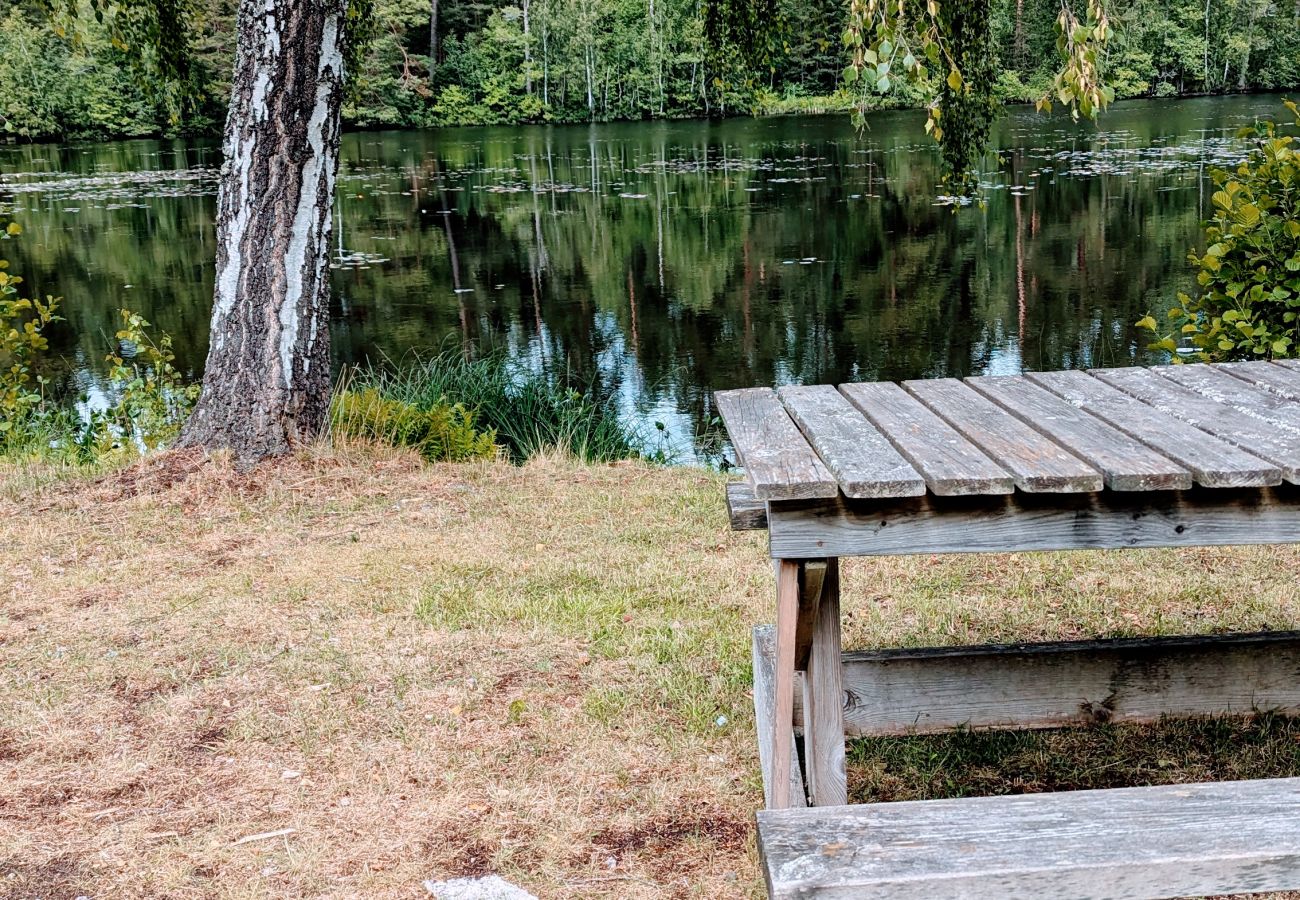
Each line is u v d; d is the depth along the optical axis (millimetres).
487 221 19656
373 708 3240
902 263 14570
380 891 2402
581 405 7898
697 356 10672
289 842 2588
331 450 5824
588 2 45594
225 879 2455
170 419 6980
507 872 2457
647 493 5441
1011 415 2234
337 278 15195
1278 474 1741
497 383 7973
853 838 1743
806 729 2418
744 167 26281
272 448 5719
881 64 4281
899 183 21812
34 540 4855
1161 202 17812
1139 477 1736
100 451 6512
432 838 2592
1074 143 27078
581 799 2738
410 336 11867
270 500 5289
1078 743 2969
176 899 2391
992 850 1693
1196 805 1787
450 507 5258
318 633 3803
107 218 20281
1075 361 9922
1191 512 1840
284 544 4766
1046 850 1687
